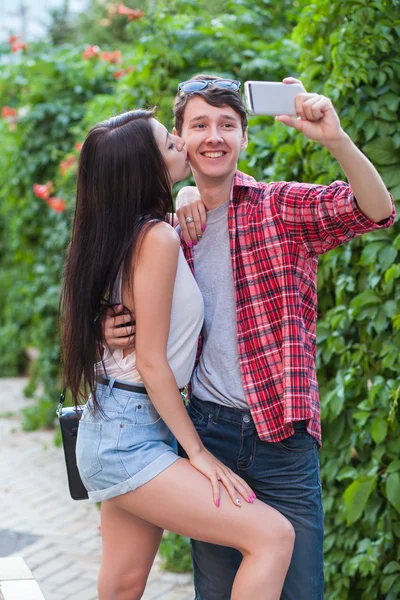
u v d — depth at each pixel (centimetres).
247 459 230
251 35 453
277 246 222
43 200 663
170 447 222
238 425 230
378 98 297
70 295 224
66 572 396
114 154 218
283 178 336
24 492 521
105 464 218
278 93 199
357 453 319
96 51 613
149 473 213
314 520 231
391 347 295
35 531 453
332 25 310
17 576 273
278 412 223
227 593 248
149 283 213
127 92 437
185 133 230
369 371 309
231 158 227
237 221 229
